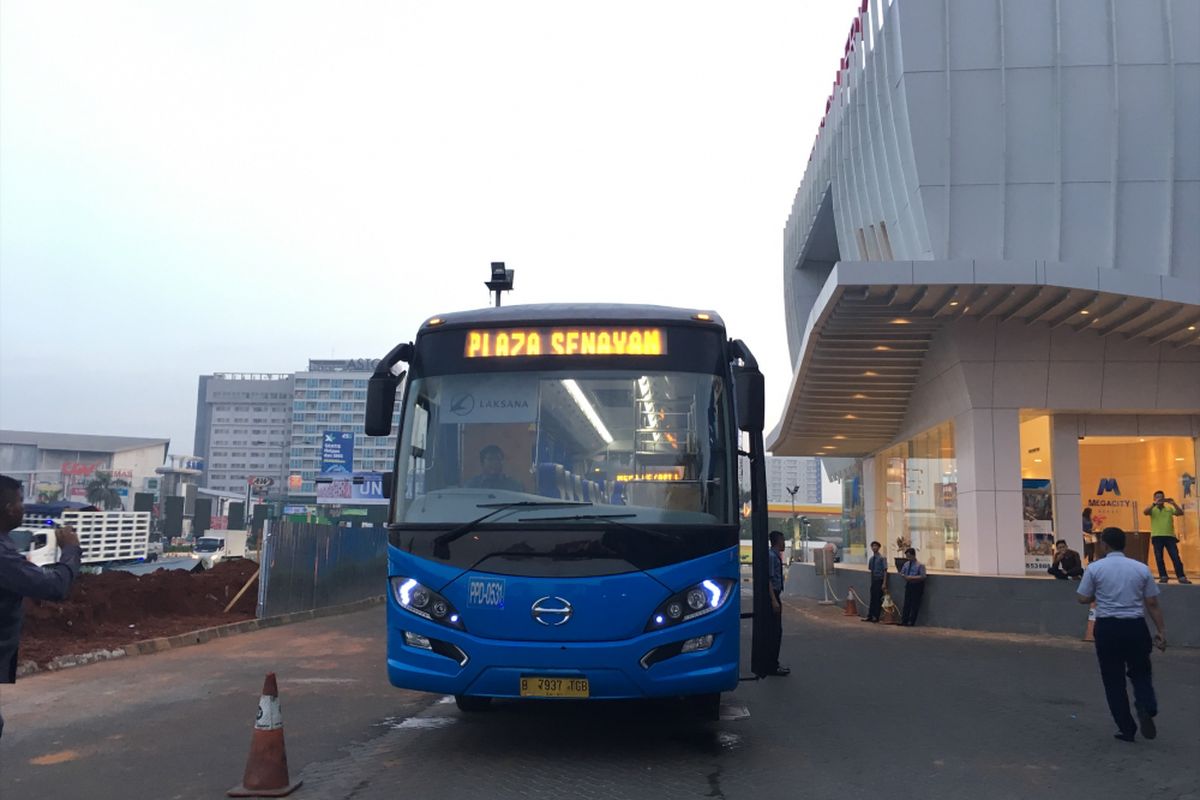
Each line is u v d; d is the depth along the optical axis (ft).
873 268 55.93
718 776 20.86
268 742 19.49
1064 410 68.59
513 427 22.25
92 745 23.95
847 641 52.47
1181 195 66.74
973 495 68.23
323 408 529.04
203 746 23.82
